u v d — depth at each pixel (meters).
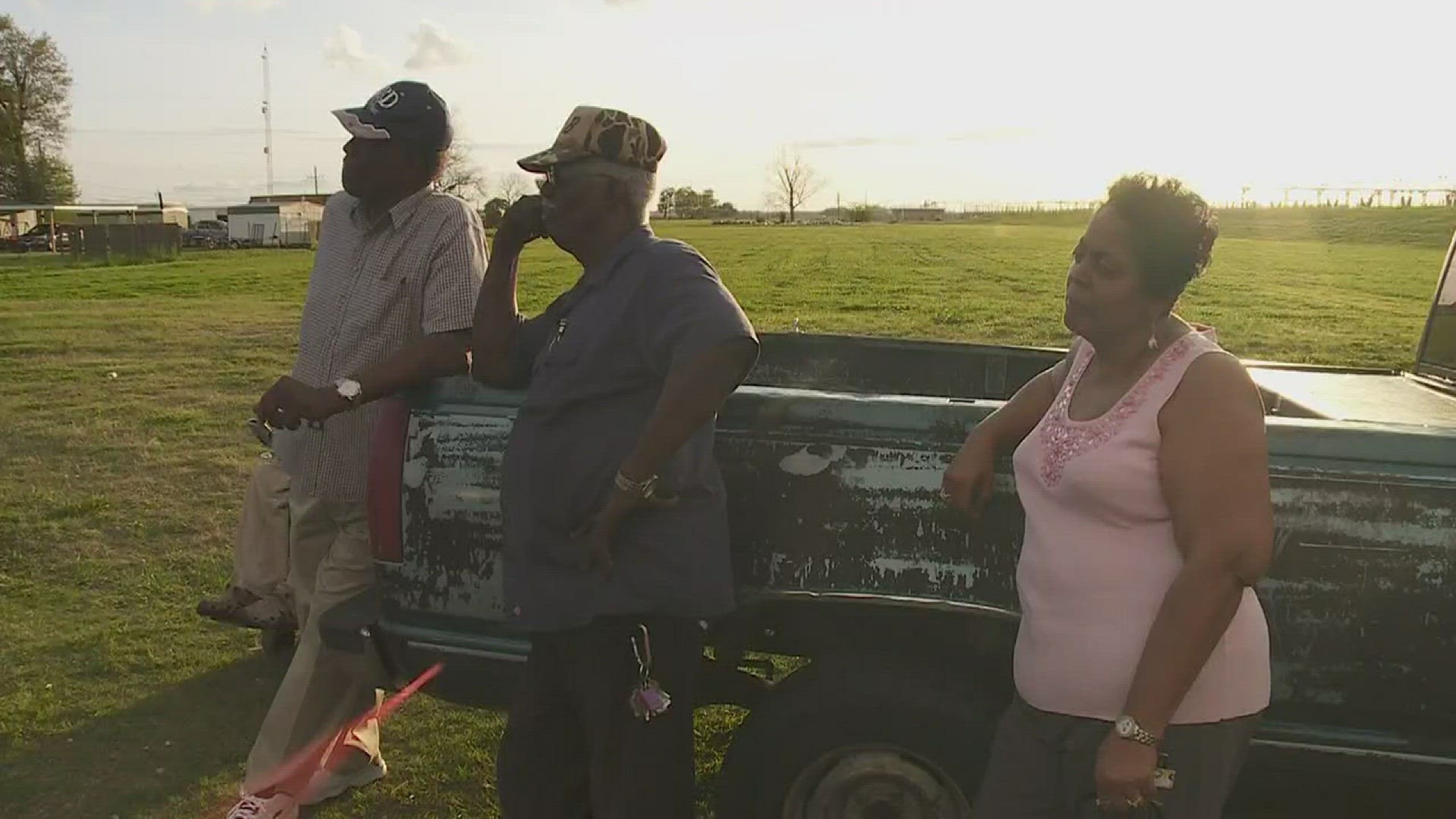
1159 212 2.12
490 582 3.12
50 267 38.25
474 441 3.12
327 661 3.49
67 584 5.89
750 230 73.06
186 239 62.59
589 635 2.68
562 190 2.68
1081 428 2.23
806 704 2.89
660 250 2.61
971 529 2.84
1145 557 2.17
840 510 2.90
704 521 2.66
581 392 2.63
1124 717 2.10
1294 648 2.72
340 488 3.41
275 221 62.94
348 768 3.88
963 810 2.87
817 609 2.92
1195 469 2.08
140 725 4.36
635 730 2.68
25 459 8.52
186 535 6.71
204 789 3.92
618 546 2.61
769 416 2.93
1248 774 2.91
